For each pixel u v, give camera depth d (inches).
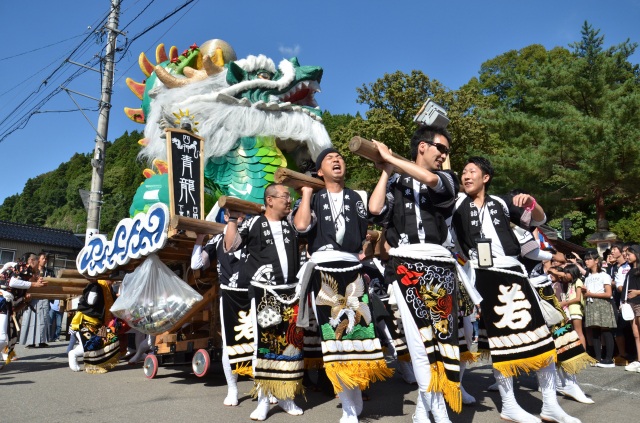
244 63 244.2
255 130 234.4
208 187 232.5
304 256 161.9
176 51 275.6
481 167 135.1
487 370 216.4
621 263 262.7
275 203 146.3
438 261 117.0
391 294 143.6
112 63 499.2
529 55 1346.0
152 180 236.1
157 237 179.6
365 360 122.6
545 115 778.8
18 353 323.9
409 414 136.7
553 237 255.6
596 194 729.6
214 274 192.1
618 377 200.2
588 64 768.3
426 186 121.3
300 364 141.2
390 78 732.7
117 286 253.3
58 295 261.9
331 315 124.1
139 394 166.6
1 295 222.1
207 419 132.3
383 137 685.9
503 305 126.3
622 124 661.3
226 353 151.6
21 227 895.1
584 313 257.3
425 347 113.3
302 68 253.6
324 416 136.9
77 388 178.9
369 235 173.0
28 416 135.6
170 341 195.2
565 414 123.3
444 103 725.3
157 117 253.6
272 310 138.2
